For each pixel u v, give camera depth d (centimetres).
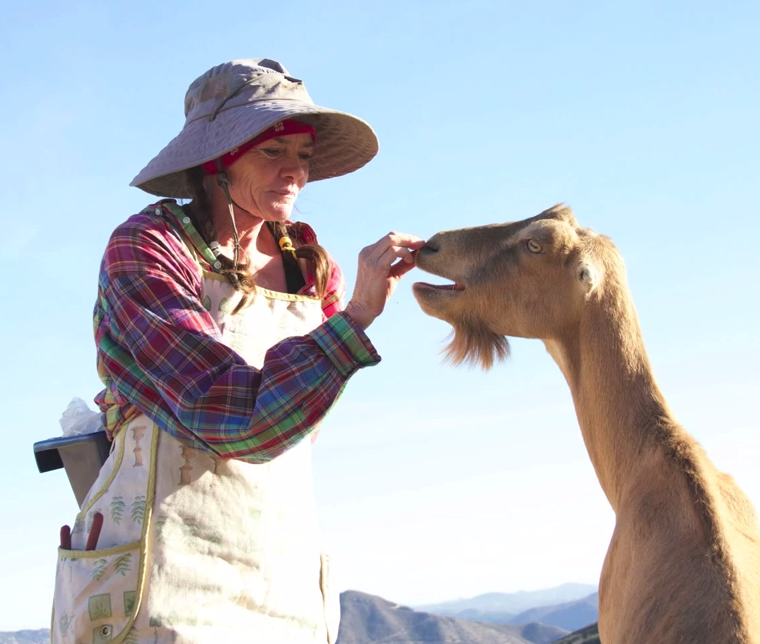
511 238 435
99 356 350
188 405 317
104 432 375
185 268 344
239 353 349
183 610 319
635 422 397
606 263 422
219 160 363
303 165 373
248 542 335
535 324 429
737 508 375
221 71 367
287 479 352
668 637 320
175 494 328
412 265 366
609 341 411
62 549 338
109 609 318
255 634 332
